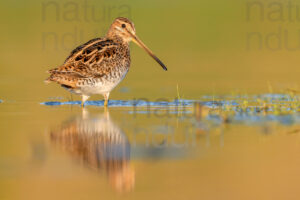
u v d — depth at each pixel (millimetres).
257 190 9445
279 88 20672
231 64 27219
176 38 33250
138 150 11562
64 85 16500
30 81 23000
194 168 10461
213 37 33438
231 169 10477
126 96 19484
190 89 20734
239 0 39188
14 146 11766
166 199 9047
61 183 9656
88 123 14234
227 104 16984
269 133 13062
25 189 9320
